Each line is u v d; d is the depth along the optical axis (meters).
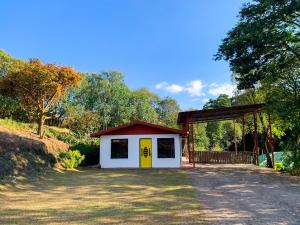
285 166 19.81
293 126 20.25
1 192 11.31
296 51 19.39
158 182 14.61
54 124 35.44
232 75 30.62
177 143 22.45
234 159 26.22
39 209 8.73
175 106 61.56
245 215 8.02
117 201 10.00
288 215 8.05
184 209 8.73
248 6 18.81
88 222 7.30
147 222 7.28
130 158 22.62
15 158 16.59
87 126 35.00
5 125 22.38
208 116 24.41
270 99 20.84
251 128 32.09
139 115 48.28
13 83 21.98
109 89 43.66
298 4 16.20
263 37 17.66
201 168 21.34
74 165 21.58
